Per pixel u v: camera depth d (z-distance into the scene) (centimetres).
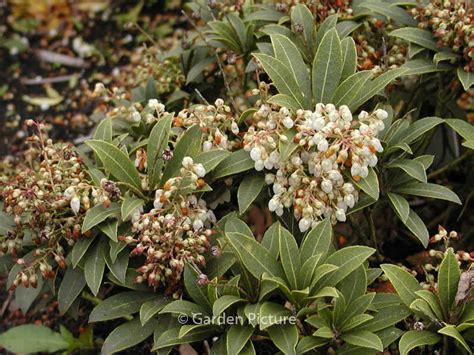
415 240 78
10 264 65
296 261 57
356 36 73
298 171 57
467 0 65
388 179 63
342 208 58
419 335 55
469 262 64
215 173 61
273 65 62
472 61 63
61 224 62
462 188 77
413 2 69
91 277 59
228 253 60
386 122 62
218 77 79
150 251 56
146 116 69
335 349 60
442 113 74
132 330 61
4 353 77
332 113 55
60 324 79
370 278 60
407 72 65
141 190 61
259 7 75
